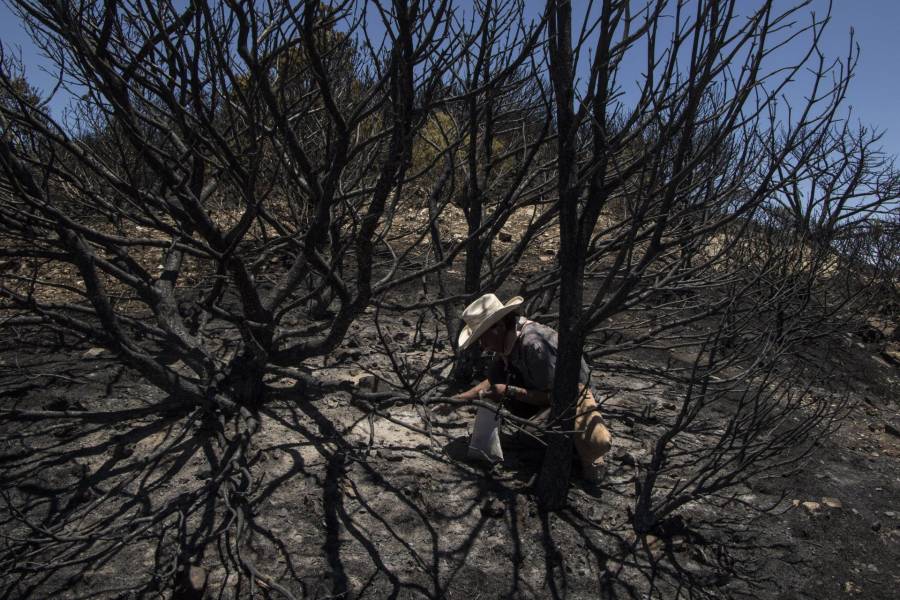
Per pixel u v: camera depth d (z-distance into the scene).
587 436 3.37
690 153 3.01
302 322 5.02
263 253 3.76
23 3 2.55
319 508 3.08
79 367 4.22
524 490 3.36
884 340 5.72
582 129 4.09
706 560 3.01
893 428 4.38
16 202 3.46
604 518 3.22
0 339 4.54
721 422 4.22
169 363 4.30
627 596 2.78
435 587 2.72
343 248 3.31
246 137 3.88
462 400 3.59
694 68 2.31
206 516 2.96
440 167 7.73
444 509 3.17
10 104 3.32
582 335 2.95
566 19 2.76
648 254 2.67
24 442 3.43
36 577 2.61
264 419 3.75
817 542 3.19
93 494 2.98
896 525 3.36
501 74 2.97
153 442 3.49
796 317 3.55
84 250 3.37
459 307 4.62
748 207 2.55
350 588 2.67
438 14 2.55
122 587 2.59
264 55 3.12
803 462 3.86
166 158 3.08
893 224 4.80
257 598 2.57
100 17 3.00
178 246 3.22
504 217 4.22
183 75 2.77
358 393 3.93
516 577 2.82
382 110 3.96
